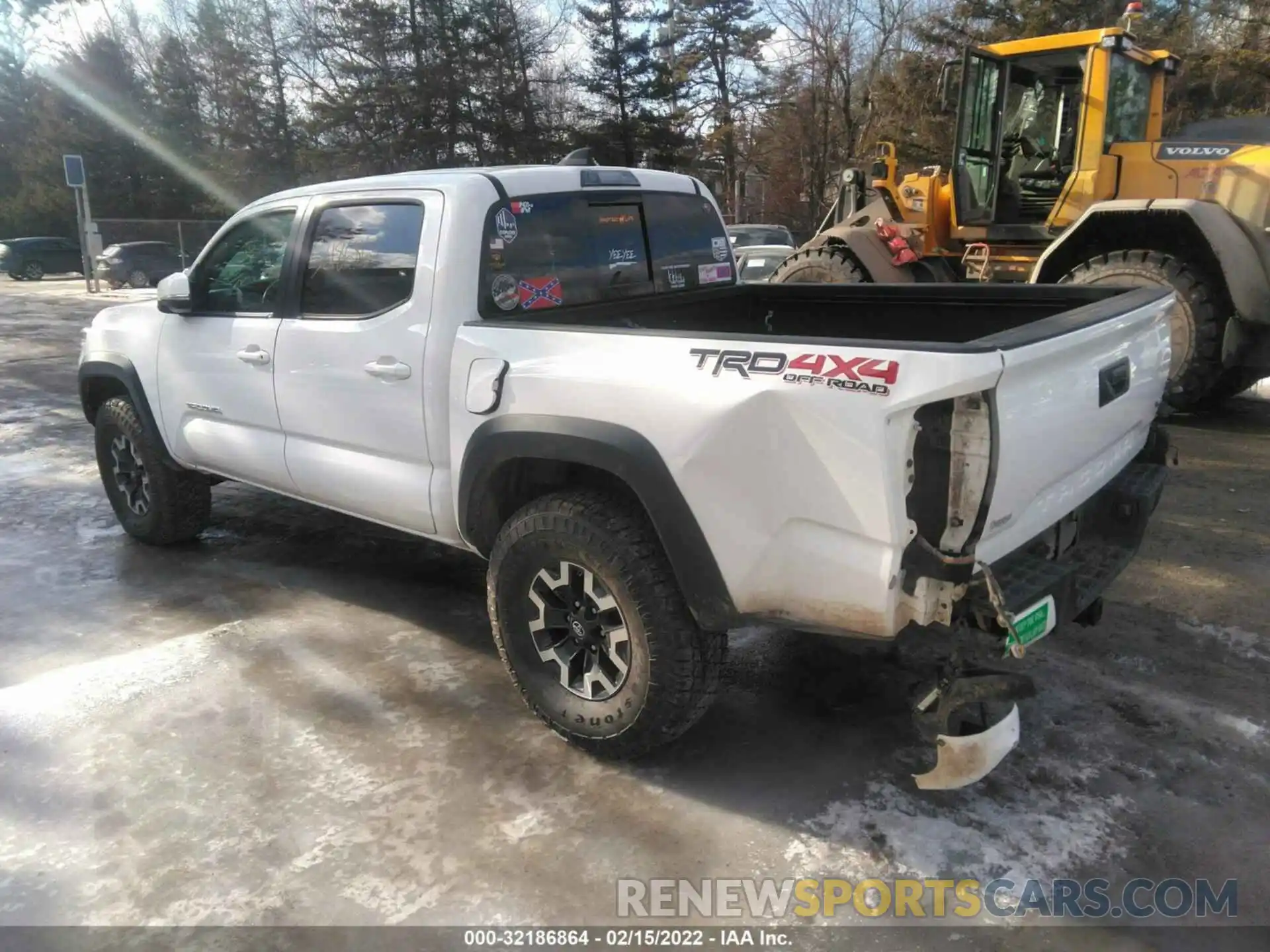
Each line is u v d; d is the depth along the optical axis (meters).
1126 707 3.43
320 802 2.96
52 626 4.25
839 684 3.66
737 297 4.67
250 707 3.53
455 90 36.09
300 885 2.61
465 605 4.47
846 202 10.83
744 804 2.93
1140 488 3.39
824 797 2.96
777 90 36.19
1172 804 2.89
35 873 2.67
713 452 2.66
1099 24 28.69
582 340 3.01
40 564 5.04
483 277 3.43
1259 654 3.81
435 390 3.41
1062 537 3.15
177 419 4.72
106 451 5.29
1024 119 8.96
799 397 2.51
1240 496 5.73
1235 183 7.34
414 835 2.81
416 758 3.20
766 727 3.37
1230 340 7.20
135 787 3.05
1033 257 8.92
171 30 48.38
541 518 3.05
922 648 3.94
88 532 5.58
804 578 2.61
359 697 3.61
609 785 3.04
